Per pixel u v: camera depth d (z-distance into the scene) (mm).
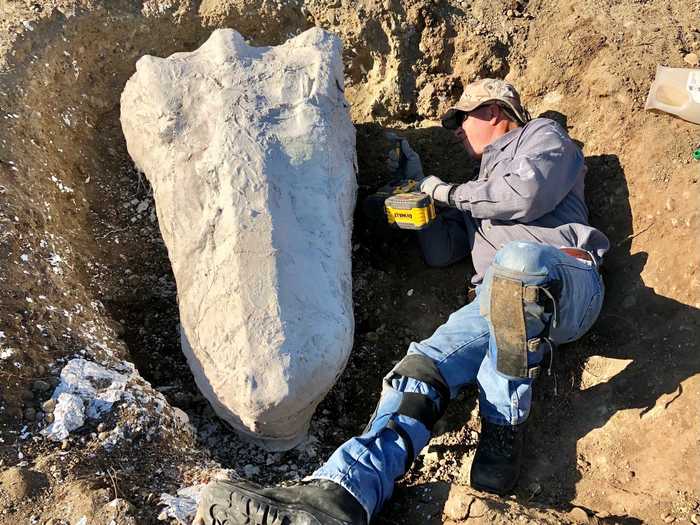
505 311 2207
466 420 2682
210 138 2580
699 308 2480
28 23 3225
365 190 3348
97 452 2092
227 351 2289
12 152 2783
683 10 3379
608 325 2703
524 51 3496
